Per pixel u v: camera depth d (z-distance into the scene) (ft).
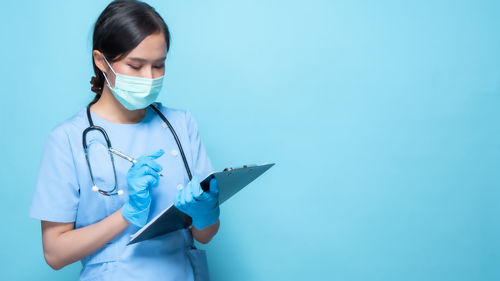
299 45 5.77
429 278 6.06
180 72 5.67
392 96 5.88
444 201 6.01
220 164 5.77
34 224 5.65
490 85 5.90
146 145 3.60
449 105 5.91
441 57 5.87
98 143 3.40
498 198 6.03
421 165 5.96
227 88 5.74
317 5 5.75
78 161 3.33
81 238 3.12
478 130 5.95
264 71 5.77
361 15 5.80
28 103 5.59
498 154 5.98
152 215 3.49
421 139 5.93
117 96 3.40
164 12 5.63
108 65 3.30
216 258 5.86
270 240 5.93
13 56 5.56
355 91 5.85
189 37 5.67
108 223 3.10
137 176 3.05
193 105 5.71
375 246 6.01
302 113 5.83
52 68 5.59
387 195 5.98
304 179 5.91
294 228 5.94
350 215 5.97
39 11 5.55
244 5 5.71
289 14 5.74
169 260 3.49
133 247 3.35
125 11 3.20
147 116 3.73
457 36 5.85
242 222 5.90
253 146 5.81
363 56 5.82
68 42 5.59
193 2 5.65
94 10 5.59
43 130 5.61
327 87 5.83
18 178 5.62
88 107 3.55
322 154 5.89
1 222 5.62
